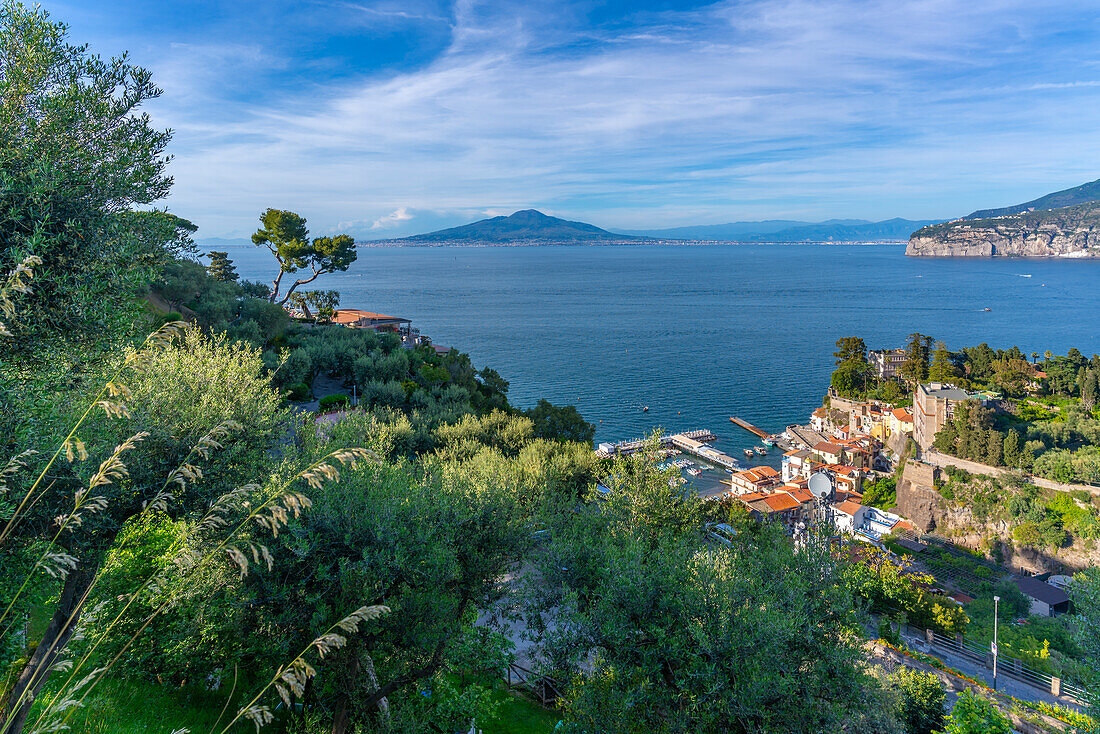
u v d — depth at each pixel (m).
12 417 9.46
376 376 53.00
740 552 17.66
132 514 10.98
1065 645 38.50
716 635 14.02
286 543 11.44
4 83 9.98
